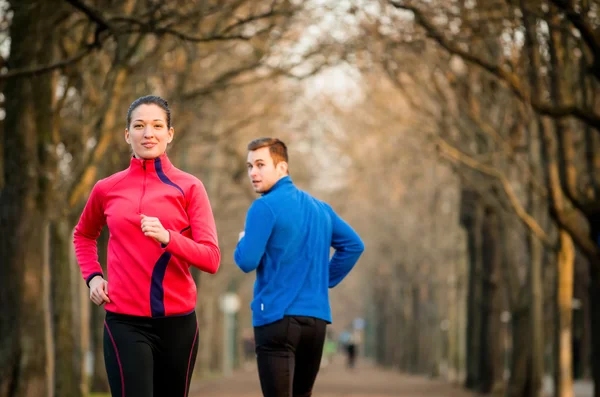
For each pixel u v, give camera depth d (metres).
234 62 25.03
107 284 5.34
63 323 18.77
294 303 6.65
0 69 16.56
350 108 35.12
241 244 6.66
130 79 18.47
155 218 5.09
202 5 15.86
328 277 6.89
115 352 5.23
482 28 17.48
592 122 14.48
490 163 24.08
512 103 20.48
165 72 21.19
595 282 17.62
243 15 20.06
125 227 5.29
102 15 12.62
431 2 17.77
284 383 6.61
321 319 6.73
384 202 52.28
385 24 20.11
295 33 20.67
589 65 13.77
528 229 22.41
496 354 30.67
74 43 17.17
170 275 5.27
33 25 15.02
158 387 5.42
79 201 17.67
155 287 5.25
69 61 13.07
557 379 20.00
